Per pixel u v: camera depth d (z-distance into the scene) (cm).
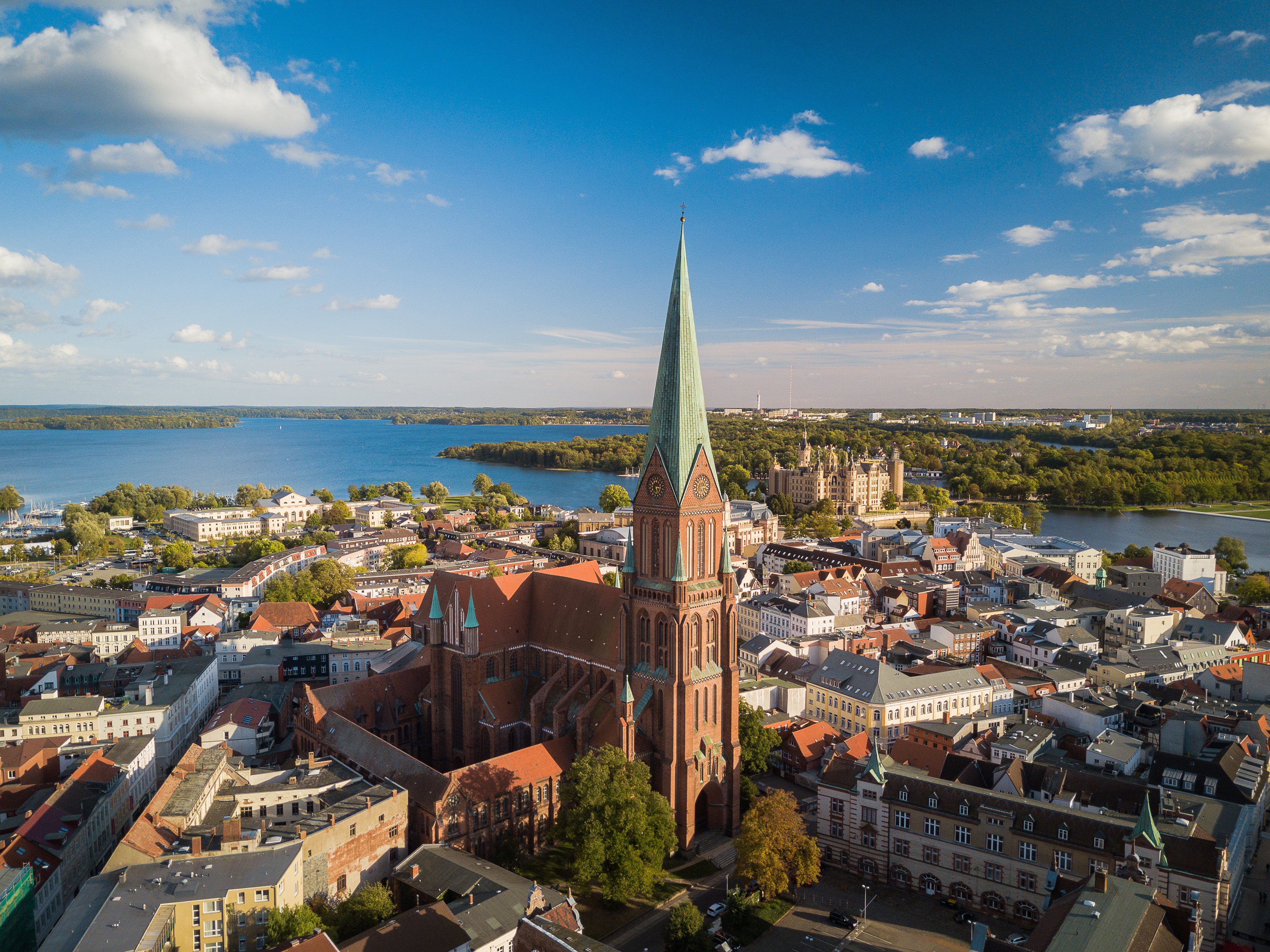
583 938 7438
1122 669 17988
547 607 14050
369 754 12431
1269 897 10912
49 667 17938
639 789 10431
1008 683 17588
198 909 8494
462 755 13512
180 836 9994
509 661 13788
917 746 13238
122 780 12938
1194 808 10819
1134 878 8450
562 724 12631
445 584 13825
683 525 11150
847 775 11575
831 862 11612
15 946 9288
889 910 10381
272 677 19212
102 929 8012
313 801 11038
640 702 11644
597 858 9800
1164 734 14338
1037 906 9825
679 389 11119
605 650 12788
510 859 11169
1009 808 10181
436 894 9619
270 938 8450
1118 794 11031
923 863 10744
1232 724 14350
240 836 9706
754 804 11306
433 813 10619
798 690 17212
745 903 9775
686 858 11331
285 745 15525
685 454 11175
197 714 17850
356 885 10200
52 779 13500
